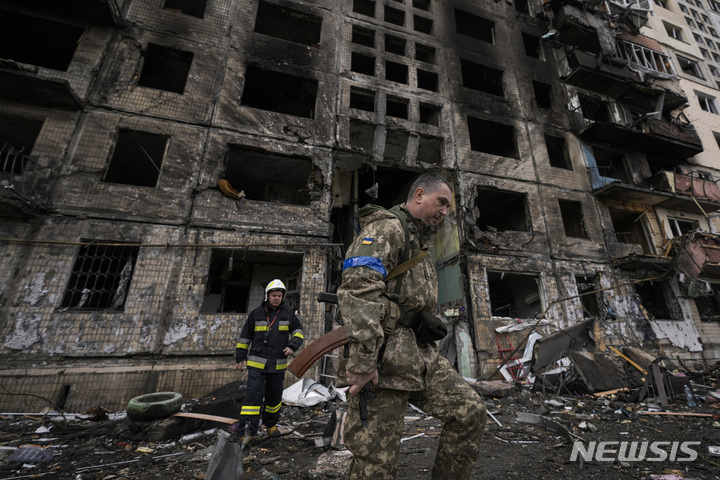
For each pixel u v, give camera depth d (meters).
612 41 14.41
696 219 13.38
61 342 5.80
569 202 11.78
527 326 9.23
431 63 12.56
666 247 11.94
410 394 1.40
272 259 9.90
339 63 10.55
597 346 9.73
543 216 10.93
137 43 8.51
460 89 11.91
